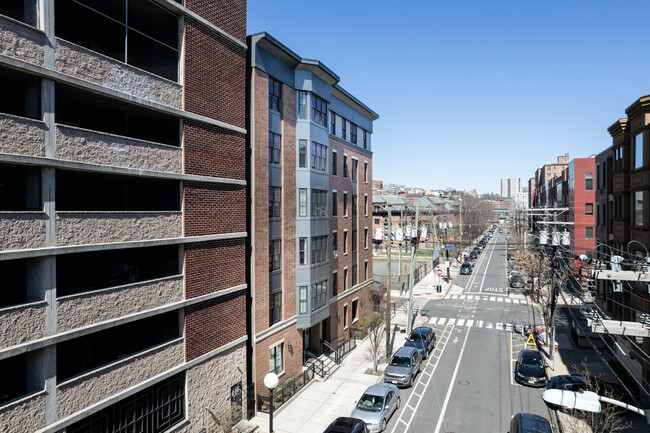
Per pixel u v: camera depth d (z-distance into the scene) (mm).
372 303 38938
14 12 10805
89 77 12086
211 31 16719
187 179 15406
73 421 11461
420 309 44562
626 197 25922
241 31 18516
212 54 16781
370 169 38344
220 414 17000
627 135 26000
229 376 17641
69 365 12391
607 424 16938
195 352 15797
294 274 24250
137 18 14289
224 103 17469
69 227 11633
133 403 13609
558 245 24172
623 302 25359
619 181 27281
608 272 13570
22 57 10469
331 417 19156
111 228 12828
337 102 30609
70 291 12547
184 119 15414
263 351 20969
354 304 34688
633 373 24781
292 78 24344
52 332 11109
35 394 10680
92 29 12758
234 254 18016
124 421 13312
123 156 13164
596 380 20031
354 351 29594
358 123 35031
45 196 11094
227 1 17609
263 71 21406
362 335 32688
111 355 13609
